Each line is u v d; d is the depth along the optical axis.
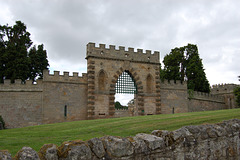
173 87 50.19
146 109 44.94
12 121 36.75
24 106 37.53
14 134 22.02
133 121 26.09
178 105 49.97
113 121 28.17
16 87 37.84
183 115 29.62
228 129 13.88
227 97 68.69
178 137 11.11
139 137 10.34
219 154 12.71
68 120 39.38
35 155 7.57
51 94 39.00
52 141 16.81
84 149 8.41
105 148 9.07
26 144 15.68
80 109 40.72
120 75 44.34
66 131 22.48
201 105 57.28
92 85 40.97
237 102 61.91
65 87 40.22
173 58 64.94
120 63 44.19
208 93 62.25
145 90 45.59
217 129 13.10
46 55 55.69
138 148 9.69
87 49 42.69
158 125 22.06
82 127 25.05
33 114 37.59
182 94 51.16
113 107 42.03
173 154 10.75
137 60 45.72
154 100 46.03
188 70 62.78
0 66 45.88
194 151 11.51
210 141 12.44
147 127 21.41
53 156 8.02
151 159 10.02
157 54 48.06
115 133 19.91
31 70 51.91
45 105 38.28
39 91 38.47
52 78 39.50
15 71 45.59
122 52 44.75
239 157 13.98
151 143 10.13
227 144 13.34
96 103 40.97
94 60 42.00
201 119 23.66
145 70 46.28
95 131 21.61
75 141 8.66
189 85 60.34
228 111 30.05
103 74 42.81
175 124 21.94
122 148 9.25
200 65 63.78
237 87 62.34
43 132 22.58
